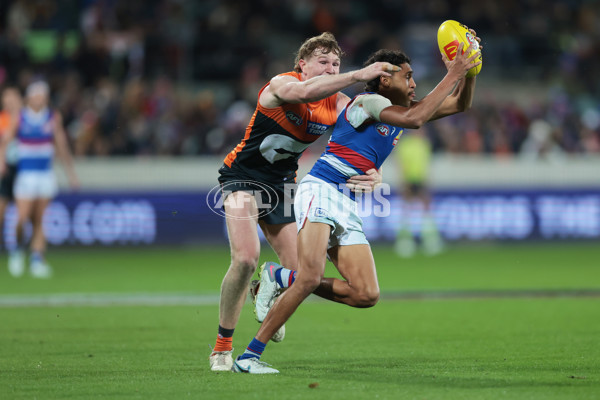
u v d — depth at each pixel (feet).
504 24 255.09
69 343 77.71
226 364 63.67
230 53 232.94
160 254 179.42
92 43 221.66
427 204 185.06
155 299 112.57
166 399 52.16
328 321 93.45
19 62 214.07
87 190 184.34
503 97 239.91
